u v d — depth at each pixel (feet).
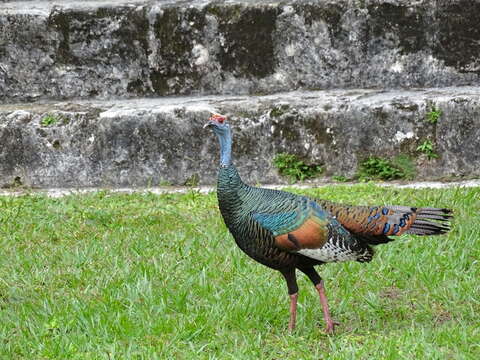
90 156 68.28
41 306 44.78
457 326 40.34
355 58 70.49
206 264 49.88
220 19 70.90
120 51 72.38
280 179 67.15
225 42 71.20
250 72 71.36
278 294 45.52
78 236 56.34
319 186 65.26
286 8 70.23
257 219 39.27
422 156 65.72
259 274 48.21
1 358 38.83
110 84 73.00
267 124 66.95
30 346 40.06
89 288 47.44
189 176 67.67
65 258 52.11
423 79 70.03
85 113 68.39
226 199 40.14
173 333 40.68
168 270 49.08
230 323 41.96
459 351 37.60
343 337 40.37
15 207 62.39
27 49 73.00
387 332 40.93
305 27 70.38
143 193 64.90
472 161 65.31
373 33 69.92
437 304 44.45
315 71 70.95
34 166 68.69
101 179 68.44
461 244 51.29
